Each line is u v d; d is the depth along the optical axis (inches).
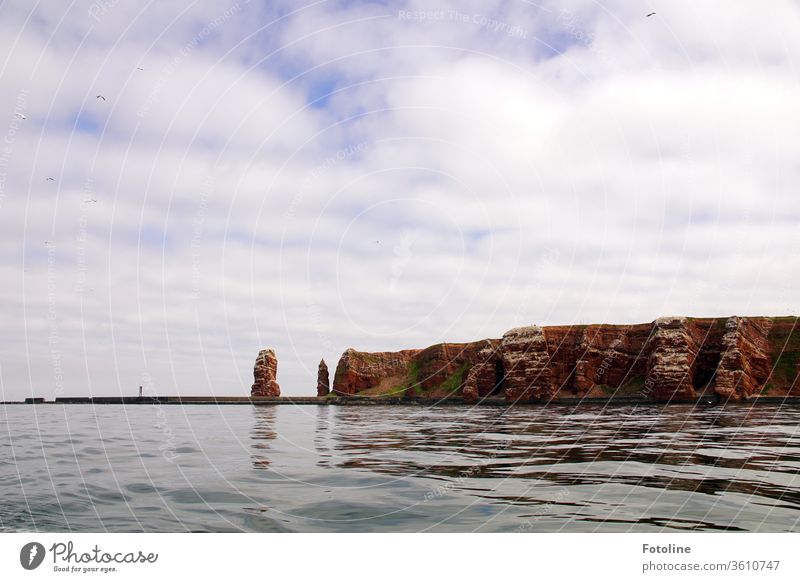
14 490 538.3
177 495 520.4
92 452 834.8
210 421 1839.3
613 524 427.2
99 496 514.9
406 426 1658.5
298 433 1353.3
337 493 537.3
